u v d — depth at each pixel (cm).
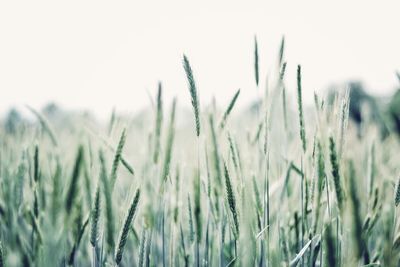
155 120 83
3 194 91
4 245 83
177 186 82
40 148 89
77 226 72
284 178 84
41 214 84
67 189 71
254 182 77
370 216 74
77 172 72
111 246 70
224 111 78
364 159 91
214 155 80
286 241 81
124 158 74
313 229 72
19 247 84
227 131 77
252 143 91
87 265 91
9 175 93
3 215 89
